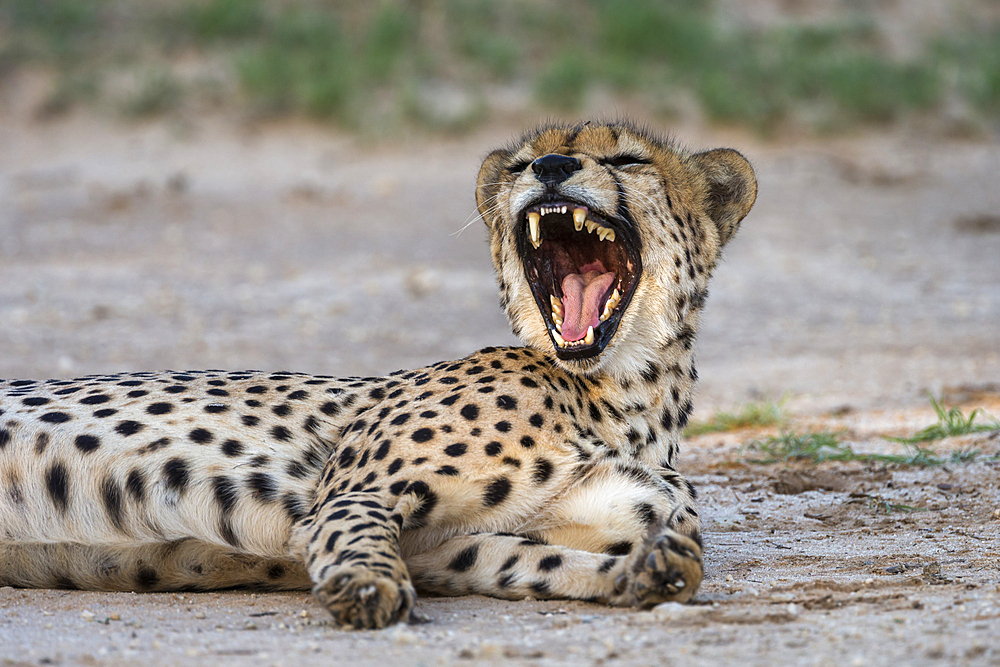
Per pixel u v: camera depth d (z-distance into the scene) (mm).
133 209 27969
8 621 6598
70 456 7648
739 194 9430
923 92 36219
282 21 39969
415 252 25438
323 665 5523
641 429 8312
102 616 6730
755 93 36094
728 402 16125
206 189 29672
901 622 6098
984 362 17734
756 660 5469
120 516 7590
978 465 11156
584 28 41625
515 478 7477
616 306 8383
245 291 22391
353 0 42938
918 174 31500
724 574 7770
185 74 36812
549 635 6094
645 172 8688
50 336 19031
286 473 7828
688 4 43812
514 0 43031
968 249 25781
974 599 6566
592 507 7527
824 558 8289
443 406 7719
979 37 43219
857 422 14180
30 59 36875
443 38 40125
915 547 8555
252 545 7641
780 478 11227
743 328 20719
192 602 7180
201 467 7664
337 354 18453
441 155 32469
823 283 23578
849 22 43594
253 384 8344
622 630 6141
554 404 7836
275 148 32812
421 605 6984
